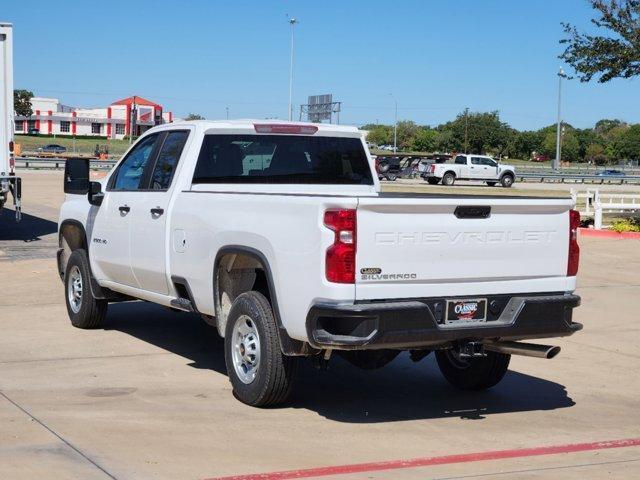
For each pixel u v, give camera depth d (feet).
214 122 25.93
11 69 53.78
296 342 20.97
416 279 20.27
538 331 21.63
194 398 23.13
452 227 20.65
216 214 23.31
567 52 80.53
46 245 55.77
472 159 170.81
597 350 30.89
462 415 22.53
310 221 19.99
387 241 19.89
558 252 22.25
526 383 26.22
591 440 20.57
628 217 79.41
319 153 27.30
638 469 18.45
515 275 21.67
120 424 20.63
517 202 21.30
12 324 32.53
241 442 19.56
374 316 19.49
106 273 29.76
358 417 21.99
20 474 17.03
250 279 23.45
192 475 17.29
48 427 20.24
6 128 53.78
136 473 17.31
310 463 18.26
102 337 30.63
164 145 27.12
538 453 19.45
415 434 20.68
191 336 31.07
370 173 28.12
